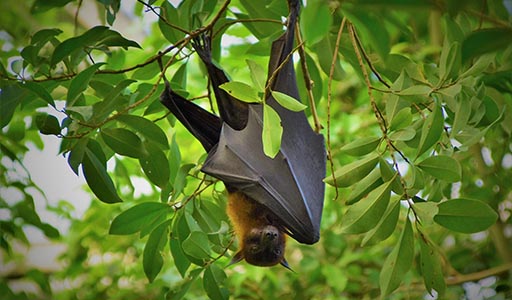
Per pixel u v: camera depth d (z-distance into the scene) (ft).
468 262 59.57
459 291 53.47
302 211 34.12
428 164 27.84
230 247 35.78
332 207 60.59
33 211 42.06
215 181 35.47
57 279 60.75
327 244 59.98
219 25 36.76
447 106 30.35
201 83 54.54
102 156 31.17
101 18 40.32
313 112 34.83
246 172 34.24
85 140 30.66
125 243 59.36
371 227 27.53
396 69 33.68
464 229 27.55
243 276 56.08
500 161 47.32
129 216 32.60
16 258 53.21
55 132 30.12
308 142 34.99
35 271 46.47
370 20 19.75
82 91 30.35
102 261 61.46
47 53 32.76
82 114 29.60
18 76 31.12
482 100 30.14
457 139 30.09
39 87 29.96
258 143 34.50
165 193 33.76
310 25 19.33
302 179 34.45
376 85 45.06
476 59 30.68
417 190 27.91
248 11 36.40
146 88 34.12
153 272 33.45
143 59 50.44
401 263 28.37
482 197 49.44
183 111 35.78
